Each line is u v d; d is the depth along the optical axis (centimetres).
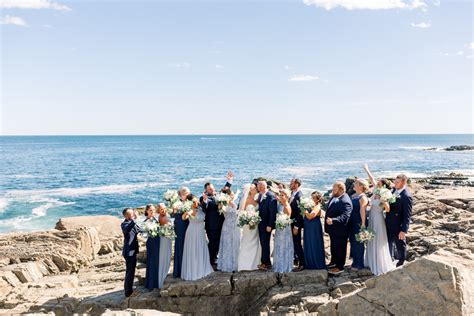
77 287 1114
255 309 855
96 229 1664
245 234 973
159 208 970
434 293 638
